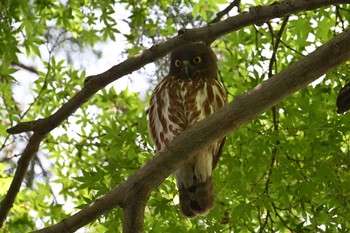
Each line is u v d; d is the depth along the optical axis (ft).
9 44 49.83
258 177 41.65
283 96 27.43
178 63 39.52
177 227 39.96
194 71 39.14
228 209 42.14
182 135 28.53
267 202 39.99
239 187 40.65
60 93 52.49
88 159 51.57
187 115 38.50
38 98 52.65
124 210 30.19
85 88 37.99
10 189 41.27
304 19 46.29
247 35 48.16
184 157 28.78
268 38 46.88
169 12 53.98
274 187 41.16
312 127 40.68
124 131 41.75
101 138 49.44
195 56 39.40
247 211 39.83
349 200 39.75
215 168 41.06
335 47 26.53
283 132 42.29
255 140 41.22
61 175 52.31
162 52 36.50
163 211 38.81
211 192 37.11
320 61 26.81
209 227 40.16
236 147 41.47
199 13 52.31
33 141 39.50
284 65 45.88
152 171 29.14
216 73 40.45
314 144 40.34
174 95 38.78
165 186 40.29
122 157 41.93
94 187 39.50
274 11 33.94
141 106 56.59
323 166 39.60
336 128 40.24
